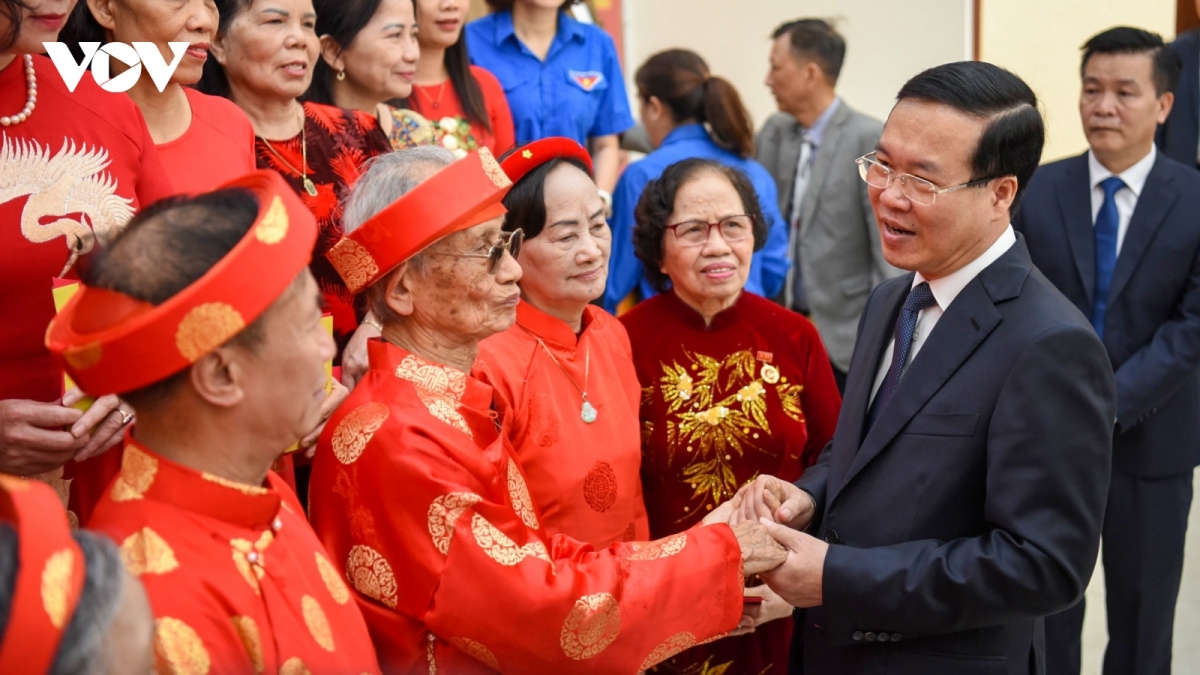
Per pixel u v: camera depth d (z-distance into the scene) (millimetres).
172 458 1334
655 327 2602
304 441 2088
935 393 1925
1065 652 3314
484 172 1801
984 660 1934
